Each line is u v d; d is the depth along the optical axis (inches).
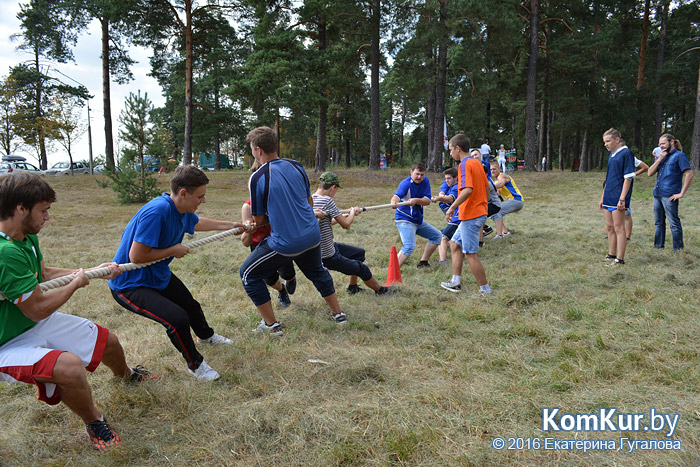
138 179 679.1
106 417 109.7
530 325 160.9
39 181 90.6
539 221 432.8
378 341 156.1
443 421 103.7
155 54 1011.3
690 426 98.3
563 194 739.4
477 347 145.6
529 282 221.5
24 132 1247.5
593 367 126.6
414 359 138.5
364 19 978.7
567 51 1153.4
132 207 634.8
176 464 92.3
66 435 104.0
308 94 960.9
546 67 1226.0
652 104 1302.9
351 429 100.6
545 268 249.6
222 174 1092.5
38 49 1128.8
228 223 151.9
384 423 102.3
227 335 163.6
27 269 89.3
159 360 141.3
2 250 86.0
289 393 117.3
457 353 141.4
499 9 915.4
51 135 1244.5
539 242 319.6
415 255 295.3
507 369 129.7
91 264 279.3
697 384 116.1
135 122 667.4
